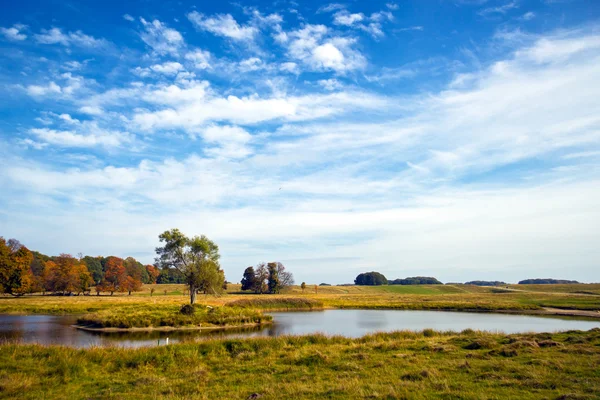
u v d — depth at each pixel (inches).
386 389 515.8
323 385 561.9
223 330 1768.0
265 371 688.4
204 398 508.1
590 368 588.1
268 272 5807.1
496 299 3919.8
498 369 610.5
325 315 2605.8
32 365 701.3
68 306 2635.3
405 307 3235.7
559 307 2979.8
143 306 2311.8
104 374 687.7
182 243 2497.5
